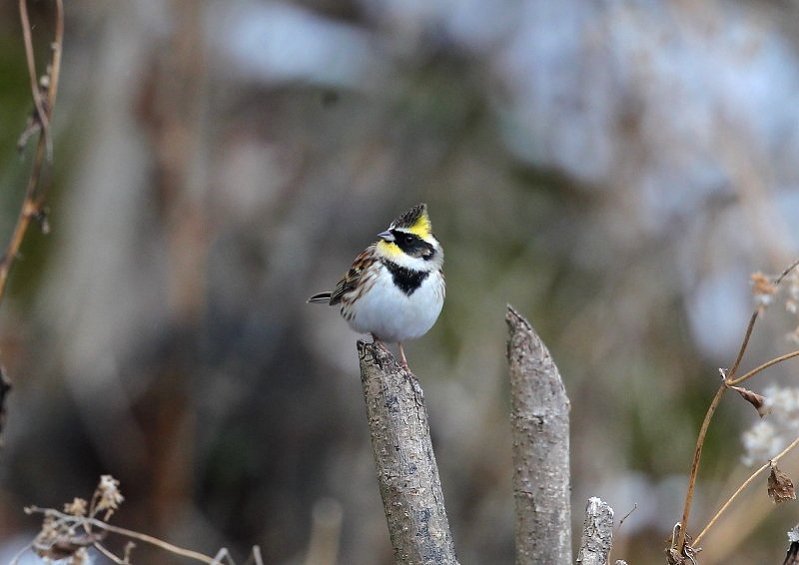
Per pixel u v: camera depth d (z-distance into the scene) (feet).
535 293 46.16
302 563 44.80
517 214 48.57
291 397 47.73
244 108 50.01
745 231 42.34
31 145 45.44
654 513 39.47
